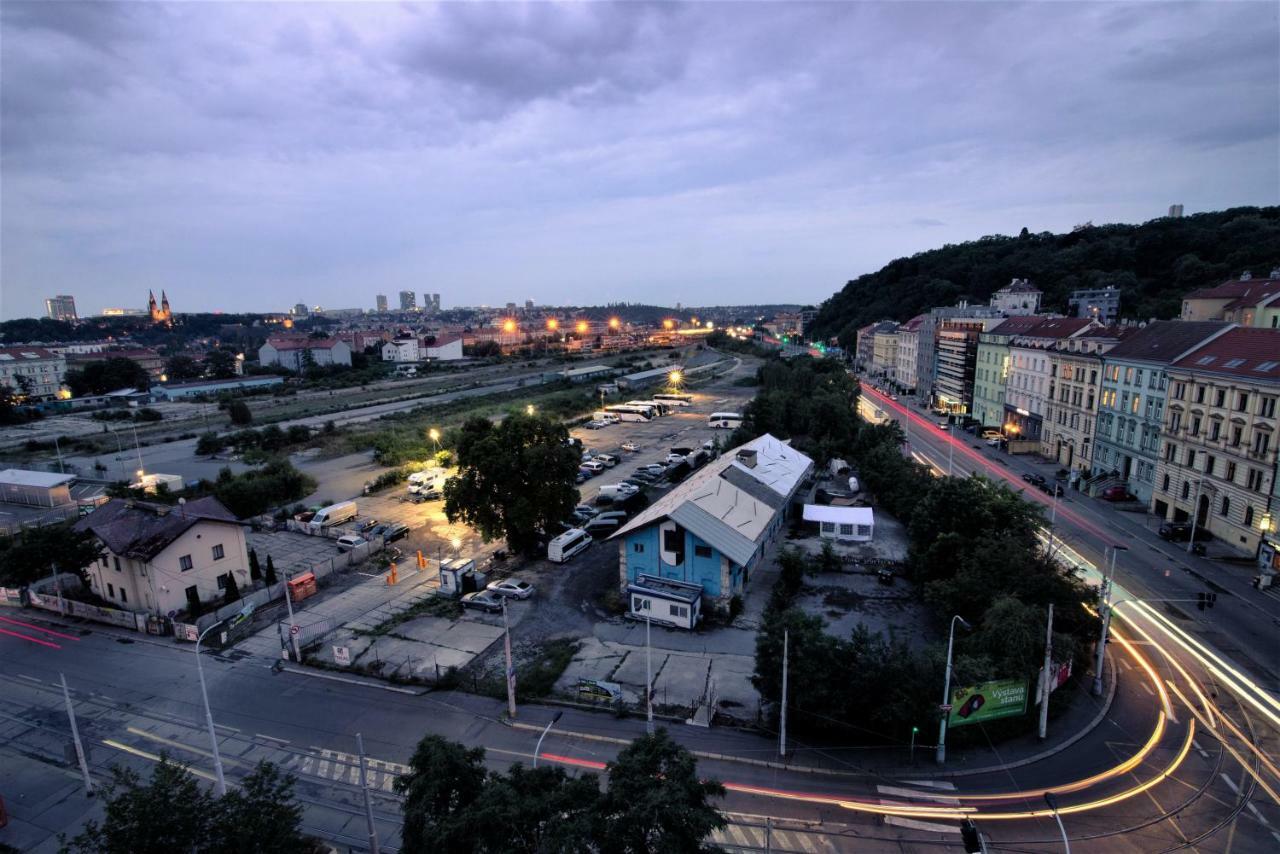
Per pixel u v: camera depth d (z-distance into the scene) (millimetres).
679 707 33688
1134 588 46281
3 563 44344
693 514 44438
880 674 29234
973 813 26031
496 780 19953
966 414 117375
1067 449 82188
